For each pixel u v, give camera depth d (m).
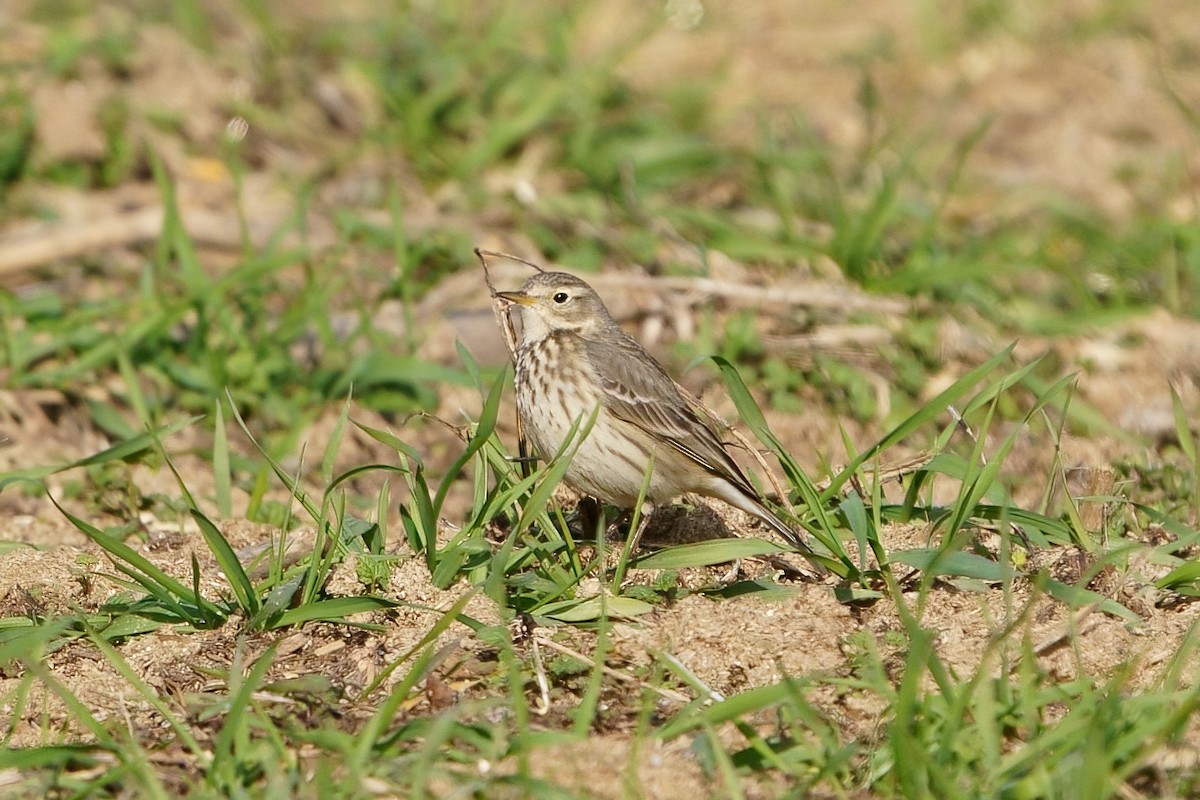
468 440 10.65
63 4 21.30
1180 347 15.19
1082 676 8.21
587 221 16.92
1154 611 9.27
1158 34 24.39
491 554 9.68
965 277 15.84
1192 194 18.20
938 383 14.53
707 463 10.47
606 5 24.52
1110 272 17.08
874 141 19.75
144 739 8.16
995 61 23.25
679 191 18.20
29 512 11.99
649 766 7.81
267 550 9.90
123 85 18.89
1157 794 7.56
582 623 9.23
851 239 16.00
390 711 7.74
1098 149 20.72
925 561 9.28
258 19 20.19
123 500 12.06
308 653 9.02
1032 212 18.73
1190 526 10.89
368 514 11.87
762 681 8.71
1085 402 14.11
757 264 16.50
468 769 7.71
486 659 8.85
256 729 8.12
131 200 17.41
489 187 17.77
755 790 7.62
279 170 18.08
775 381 14.32
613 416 10.60
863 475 10.63
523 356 11.03
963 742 7.67
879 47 23.64
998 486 10.44
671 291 15.24
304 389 14.11
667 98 20.34
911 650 8.01
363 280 15.92
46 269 16.06
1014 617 9.10
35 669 7.99
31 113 17.77
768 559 10.05
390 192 16.95
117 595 9.76
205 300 14.41
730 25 24.47
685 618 9.25
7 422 13.34
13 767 7.72
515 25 21.06
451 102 19.06
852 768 7.74
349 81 19.53
